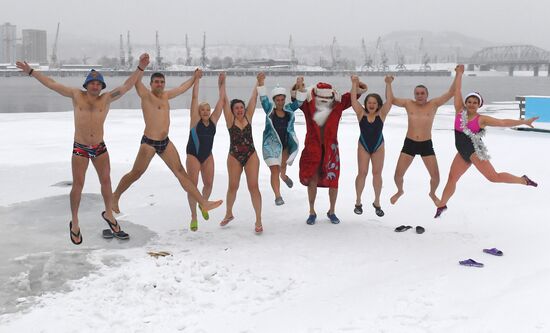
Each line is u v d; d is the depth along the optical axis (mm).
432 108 7699
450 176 7590
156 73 7414
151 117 7309
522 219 8367
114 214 8633
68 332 4738
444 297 5348
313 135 7984
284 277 6039
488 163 7219
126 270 6023
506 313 4891
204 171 7879
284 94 7930
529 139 18125
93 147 6852
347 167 12930
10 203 9234
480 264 6270
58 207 8984
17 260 6492
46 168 12500
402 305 5180
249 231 7836
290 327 4812
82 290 5621
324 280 5965
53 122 23891
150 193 10102
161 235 7605
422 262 6500
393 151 15508
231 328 4832
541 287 5449
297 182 11359
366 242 7293
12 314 5090
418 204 9461
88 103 6746
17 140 17594
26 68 6594
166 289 5598
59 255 6664
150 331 4781
